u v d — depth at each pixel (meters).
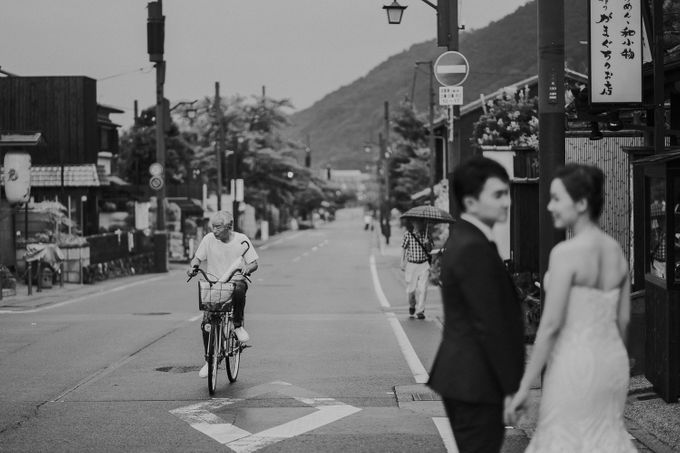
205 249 10.33
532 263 13.65
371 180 150.62
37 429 8.45
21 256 29.39
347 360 12.71
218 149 59.28
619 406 4.92
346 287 28.84
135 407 9.45
